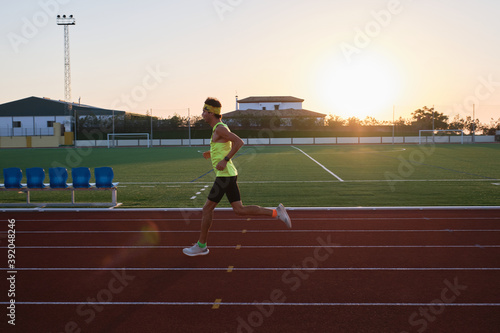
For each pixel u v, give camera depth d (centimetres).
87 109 6178
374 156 2741
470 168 1816
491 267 475
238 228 677
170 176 1602
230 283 429
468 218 743
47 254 543
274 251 545
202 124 5766
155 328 329
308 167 1930
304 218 754
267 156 2809
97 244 592
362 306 368
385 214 785
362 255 524
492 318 343
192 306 371
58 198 1079
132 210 854
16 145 5478
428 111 5481
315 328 327
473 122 5300
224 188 495
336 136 5853
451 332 319
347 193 1101
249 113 6950
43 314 358
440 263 490
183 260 509
